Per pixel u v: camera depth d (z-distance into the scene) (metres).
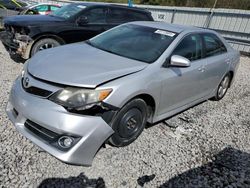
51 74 2.49
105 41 3.68
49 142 2.37
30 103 2.41
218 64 4.18
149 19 7.06
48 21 5.36
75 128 2.25
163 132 3.38
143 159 2.76
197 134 3.48
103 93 2.36
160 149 2.99
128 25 4.02
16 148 2.67
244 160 3.03
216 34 4.43
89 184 2.32
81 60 2.87
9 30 5.39
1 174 2.29
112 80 2.49
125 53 3.24
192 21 11.75
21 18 5.39
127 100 2.55
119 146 2.86
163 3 21.98
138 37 3.54
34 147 2.72
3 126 3.03
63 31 5.43
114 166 2.59
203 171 2.72
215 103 4.79
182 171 2.67
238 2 16.12
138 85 2.64
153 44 3.30
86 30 5.80
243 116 4.34
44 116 2.30
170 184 2.46
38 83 2.45
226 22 10.55
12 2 11.83
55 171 2.42
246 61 9.15
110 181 2.38
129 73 2.68
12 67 5.29
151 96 2.88
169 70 3.08
